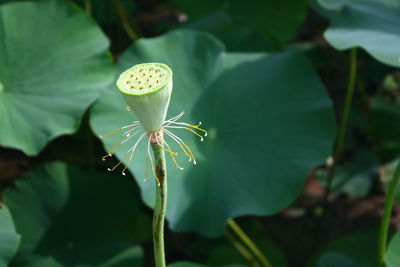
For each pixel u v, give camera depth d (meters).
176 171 1.47
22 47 1.54
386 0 1.53
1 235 1.27
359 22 1.49
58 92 1.52
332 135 1.59
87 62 1.57
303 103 1.62
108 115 1.52
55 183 1.61
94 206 1.63
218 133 1.57
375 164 2.33
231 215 1.48
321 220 2.13
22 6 1.58
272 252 1.93
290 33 2.19
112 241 1.60
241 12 2.19
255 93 1.62
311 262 1.90
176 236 2.06
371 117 2.18
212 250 1.97
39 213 1.58
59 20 1.59
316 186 2.34
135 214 1.66
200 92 1.59
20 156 2.26
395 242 1.32
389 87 2.26
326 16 2.05
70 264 1.54
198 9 2.29
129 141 1.47
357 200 2.30
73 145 2.13
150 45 1.62
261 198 1.50
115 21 2.71
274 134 1.57
